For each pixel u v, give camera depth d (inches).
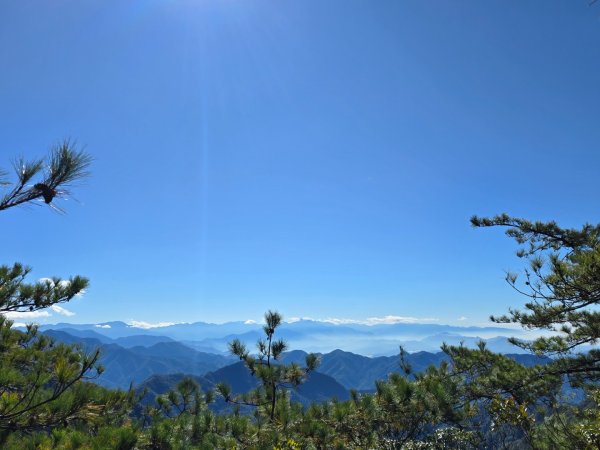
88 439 220.4
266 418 388.8
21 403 199.0
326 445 349.7
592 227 441.4
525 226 473.4
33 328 357.7
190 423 372.2
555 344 424.8
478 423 411.8
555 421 387.2
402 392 368.2
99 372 245.0
